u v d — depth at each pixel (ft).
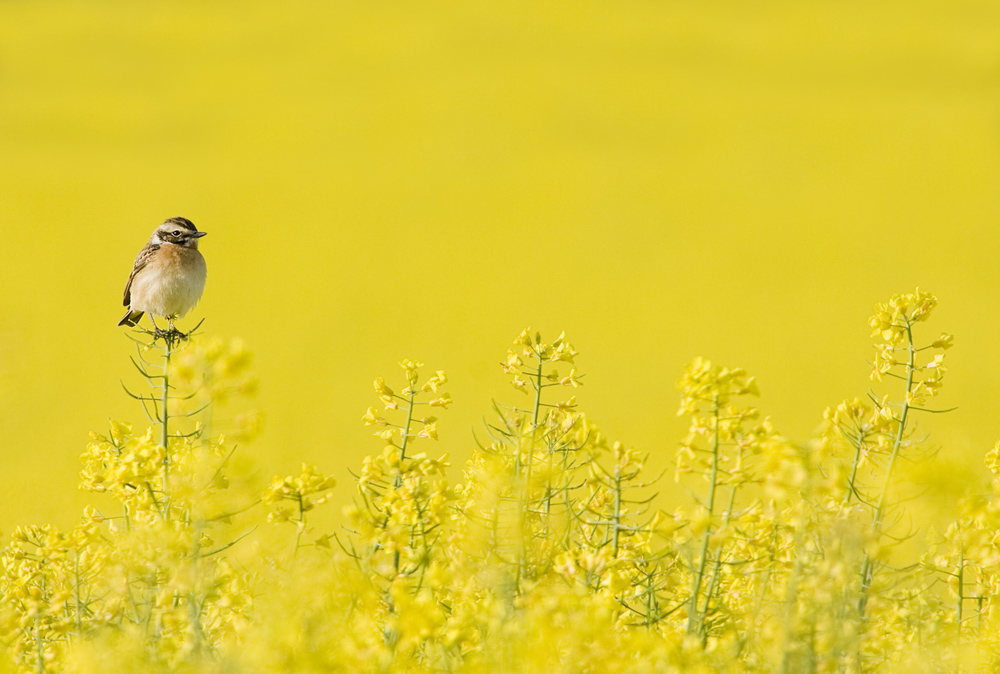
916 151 178.40
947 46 233.76
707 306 111.04
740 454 12.60
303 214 162.09
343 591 11.55
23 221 152.87
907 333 14.90
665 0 273.54
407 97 214.28
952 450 14.10
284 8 270.67
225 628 12.48
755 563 13.23
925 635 12.99
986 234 139.85
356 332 98.68
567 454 14.40
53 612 12.98
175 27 258.78
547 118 202.69
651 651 10.84
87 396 67.87
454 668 11.48
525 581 12.09
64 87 223.92
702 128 196.95
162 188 171.22
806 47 238.89
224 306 114.42
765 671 11.82
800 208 155.84
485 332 97.66
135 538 12.26
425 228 154.61
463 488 14.44
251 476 12.08
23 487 24.64
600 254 138.41
